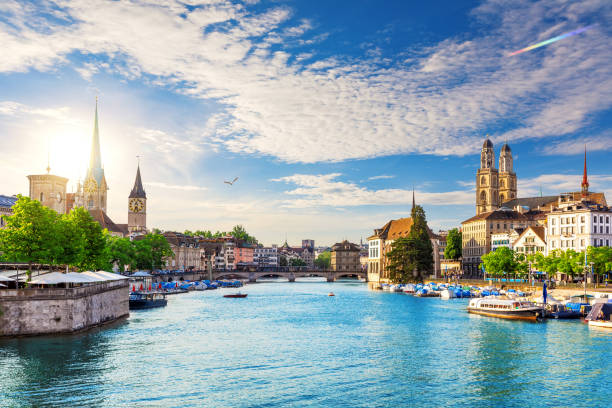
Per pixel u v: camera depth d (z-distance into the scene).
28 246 70.50
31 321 60.69
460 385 45.44
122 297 84.31
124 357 53.19
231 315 92.31
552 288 117.69
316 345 62.19
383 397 41.88
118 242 136.88
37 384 43.16
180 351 57.19
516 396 42.56
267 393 42.31
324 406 39.50
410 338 67.38
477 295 133.88
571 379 47.44
